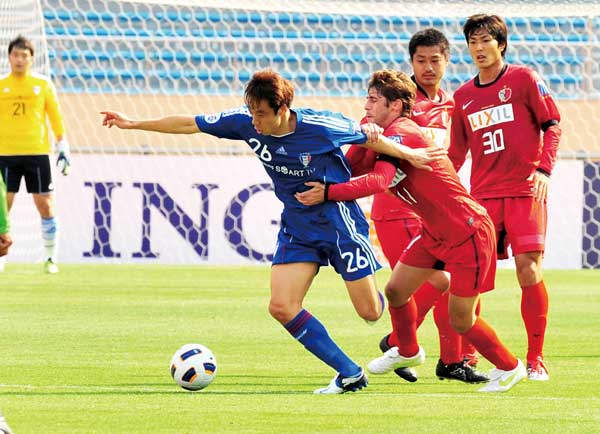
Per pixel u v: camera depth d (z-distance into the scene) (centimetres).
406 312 2192
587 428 1664
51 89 4459
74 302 3662
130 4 6506
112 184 5172
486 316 3472
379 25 6600
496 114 2370
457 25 6462
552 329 3153
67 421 1697
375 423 1698
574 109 5747
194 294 3984
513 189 2355
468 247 2038
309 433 1614
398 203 2473
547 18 6494
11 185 4475
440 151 2020
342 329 3108
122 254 5200
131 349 2630
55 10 6378
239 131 1995
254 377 2223
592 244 5238
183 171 5175
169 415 1756
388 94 2056
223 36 6606
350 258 2008
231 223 5188
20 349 2598
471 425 1684
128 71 6375
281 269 2012
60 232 5203
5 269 4875
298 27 6638
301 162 1948
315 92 6028
